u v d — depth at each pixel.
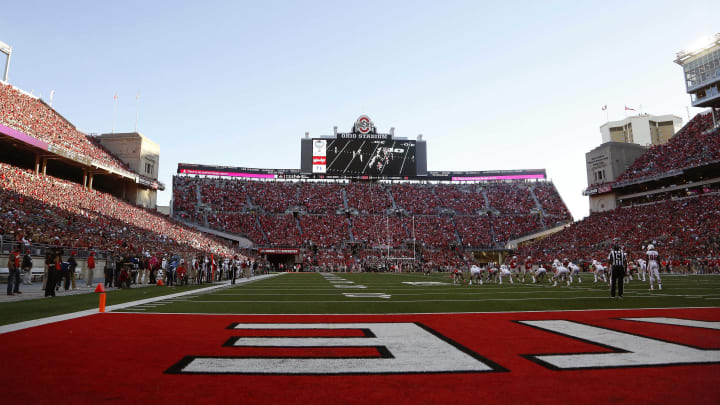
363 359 4.90
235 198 64.88
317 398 3.49
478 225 66.12
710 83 51.53
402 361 4.80
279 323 7.87
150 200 55.06
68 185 38.31
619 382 3.93
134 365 4.60
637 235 47.84
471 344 5.79
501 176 74.19
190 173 65.69
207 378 4.08
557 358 4.91
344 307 10.84
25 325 7.40
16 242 19.59
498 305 11.31
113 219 36.91
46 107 44.91
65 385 3.85
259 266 44.56
